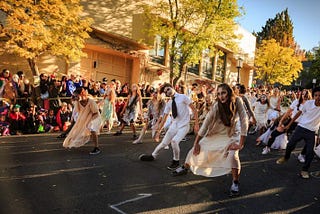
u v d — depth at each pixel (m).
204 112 10.24
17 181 4.69
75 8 10.68
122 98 11.85
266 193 4.91
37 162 5.77
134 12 15.19
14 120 8.80
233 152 4.52
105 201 4.11
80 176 5.09
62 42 10.37
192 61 14.66
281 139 8.36
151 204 4.12
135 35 15.36
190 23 14.73
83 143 6.74
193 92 11.42
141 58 15.78
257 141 8.94
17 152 6.46
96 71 14.59
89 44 13.20
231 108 4.32
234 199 4.53
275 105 10.53
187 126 5.88
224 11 13.98
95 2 13.61
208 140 4.66
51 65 12.72
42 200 4.02
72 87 10.71
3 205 3.78
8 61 11.44
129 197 4.31
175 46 14.81
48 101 9.97
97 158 6.30
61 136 8.30
